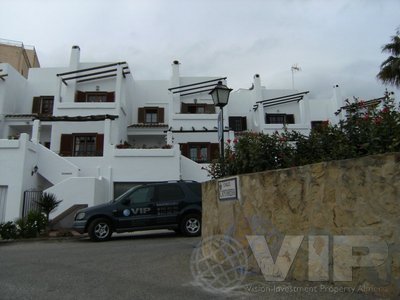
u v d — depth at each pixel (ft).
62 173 62.18
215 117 84.69
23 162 56.49
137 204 41.06
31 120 81.05
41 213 49.01
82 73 85.20
